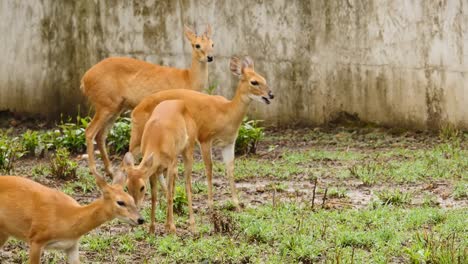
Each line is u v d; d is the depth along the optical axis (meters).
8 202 8.96
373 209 11.98
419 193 12.93
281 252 10.12
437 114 17.59
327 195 12.90
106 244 10.54
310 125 18.84
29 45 20.11
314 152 16.16
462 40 17.22
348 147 16.81
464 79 17.27
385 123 18.16
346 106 18.53
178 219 11.64
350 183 13.71
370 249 10.23
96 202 9.03
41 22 20.00
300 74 18.81
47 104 20.09
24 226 8.96
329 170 14.66
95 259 10.06
